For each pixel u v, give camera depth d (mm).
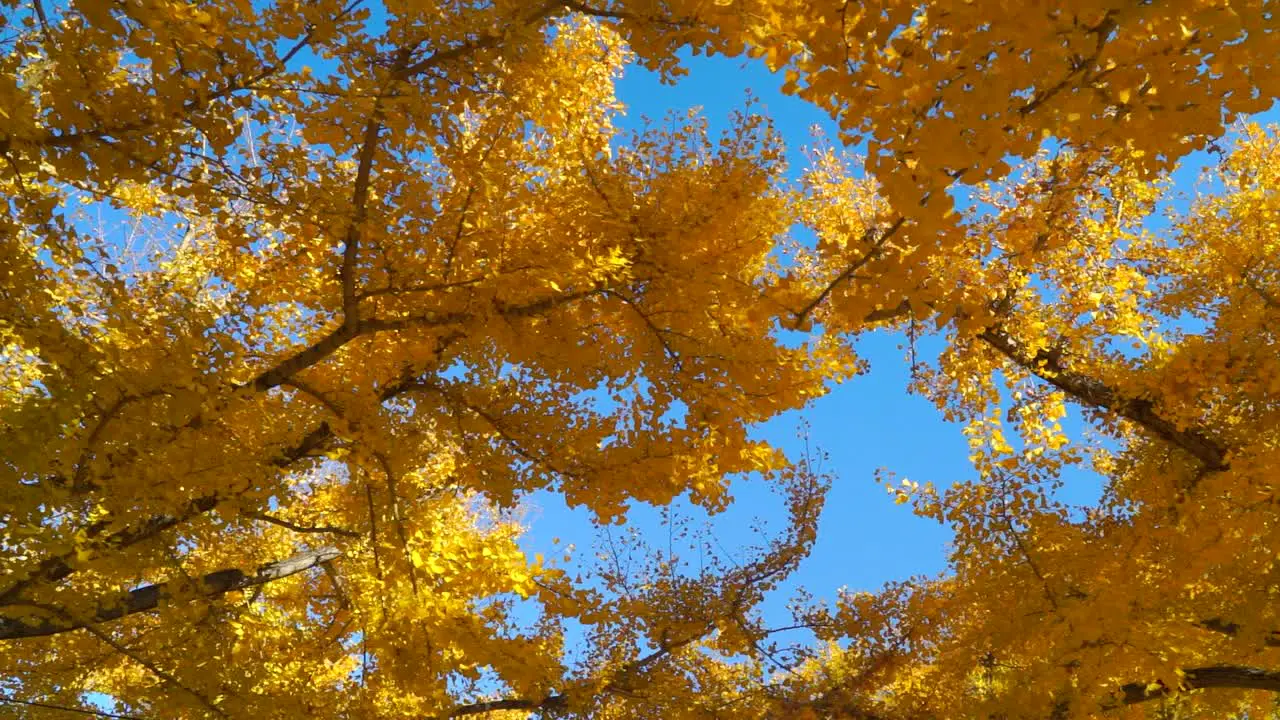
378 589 4102
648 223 3789
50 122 2512
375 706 4449
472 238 3588
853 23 1942
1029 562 5117
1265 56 1671
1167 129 1882
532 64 2994
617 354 4094
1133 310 6539
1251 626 4680
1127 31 1725
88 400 2646
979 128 1824
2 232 2631
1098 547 5258
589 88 4273
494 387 4211
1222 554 4664
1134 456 6422
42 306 2699
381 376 4176
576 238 3885
